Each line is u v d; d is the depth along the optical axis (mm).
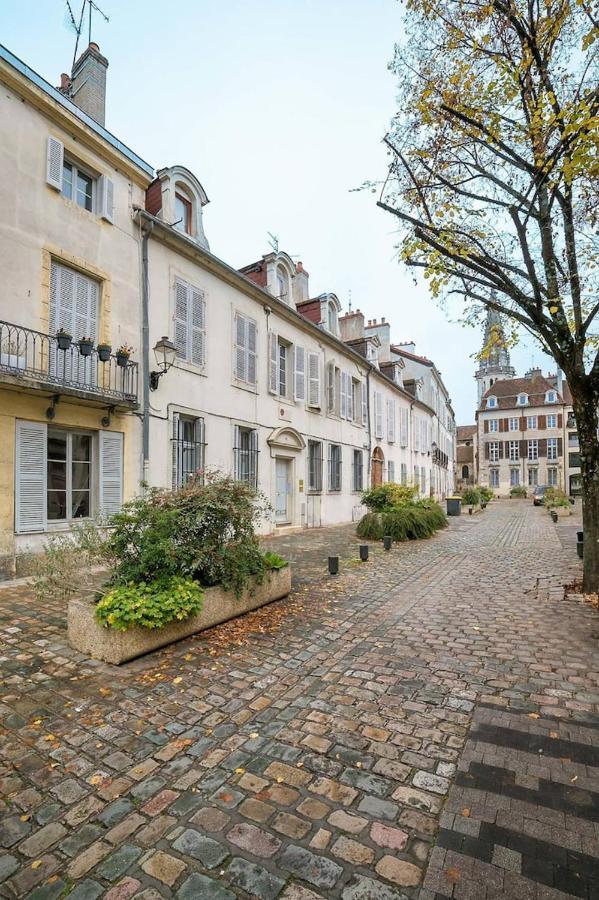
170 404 10383
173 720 3244
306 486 16078
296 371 15555
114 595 4328
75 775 2664
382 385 23234
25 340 7504
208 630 5020
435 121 6117
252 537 5816
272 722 3221
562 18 4992
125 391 9180
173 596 4500
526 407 51656
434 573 8234
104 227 9016
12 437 7352
